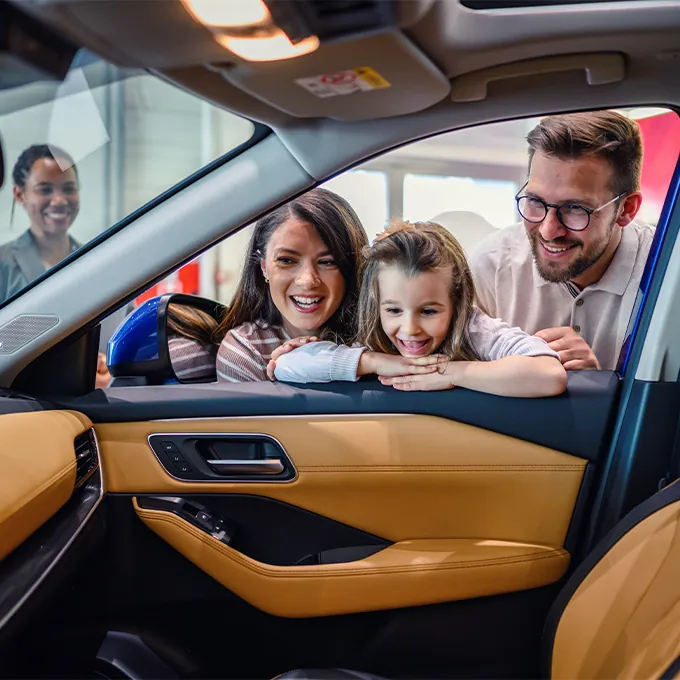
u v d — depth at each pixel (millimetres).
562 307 1568
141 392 1219
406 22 694
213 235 1092
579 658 998
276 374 1238
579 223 1461
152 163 2061
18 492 907
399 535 1193
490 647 1178
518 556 1157
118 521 1188
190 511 1180
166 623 1198
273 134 1055
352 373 1180
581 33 860
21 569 921
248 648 1199
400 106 954
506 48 871
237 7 634
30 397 1150
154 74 819
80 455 1108
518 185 1613
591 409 1159
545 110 1033
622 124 1363
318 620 1185
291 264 1413
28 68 627
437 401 1168
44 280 1142
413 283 1211
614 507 1136
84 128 2010
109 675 1094
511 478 1165
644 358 1135
